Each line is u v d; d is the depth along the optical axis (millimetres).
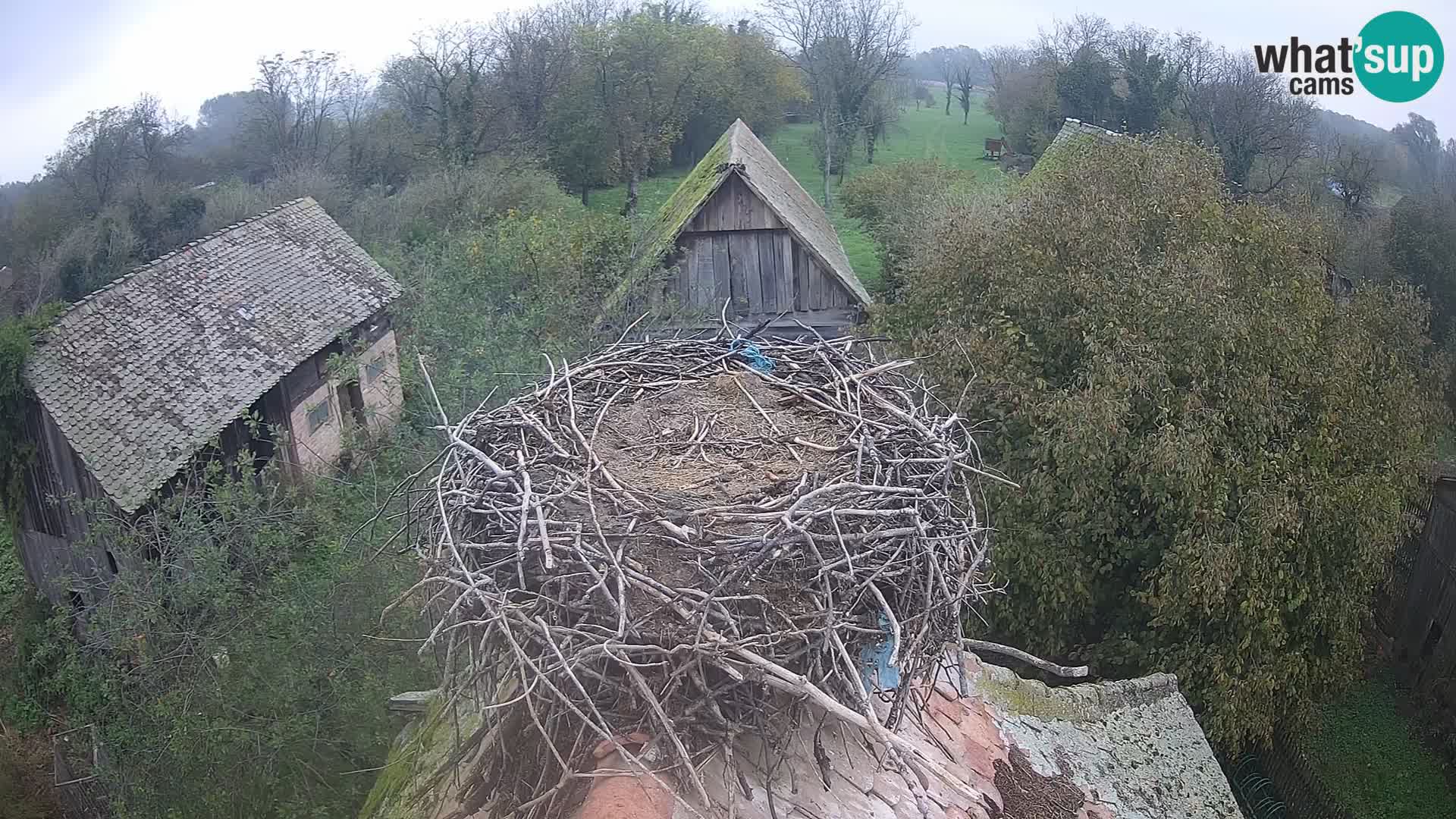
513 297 14172
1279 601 9008
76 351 12438
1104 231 9625
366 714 9172
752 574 3127
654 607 3146
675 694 3158
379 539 10289
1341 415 9039
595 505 3469
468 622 3162
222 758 8969
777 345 5195
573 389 4598
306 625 9438
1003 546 9062
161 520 10867
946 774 3092
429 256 18125
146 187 27844
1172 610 8625
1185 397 8516
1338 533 8945
